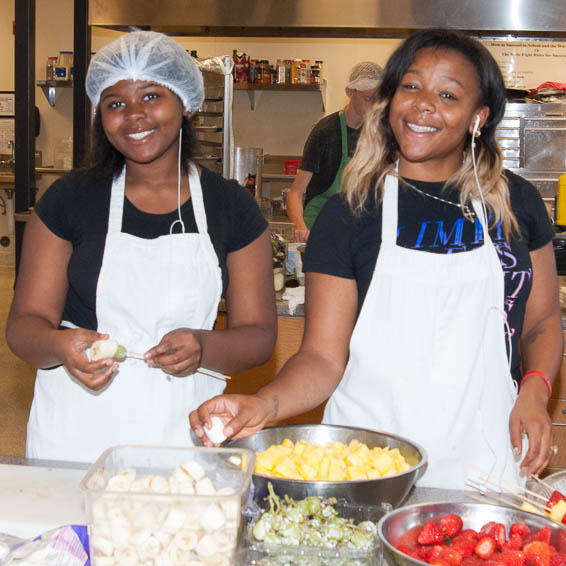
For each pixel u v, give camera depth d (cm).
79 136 447
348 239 157
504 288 157
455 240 156
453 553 106
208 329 174
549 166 546
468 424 153
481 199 158
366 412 157
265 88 676
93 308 169
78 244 170
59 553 106
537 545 106
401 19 394
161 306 168
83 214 169
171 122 165
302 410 147
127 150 163
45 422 169
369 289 154
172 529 97
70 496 131
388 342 154
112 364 147
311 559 101
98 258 167
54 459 167
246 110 721
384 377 154
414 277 153
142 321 168
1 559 107
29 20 461
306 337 158
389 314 154
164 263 167
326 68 700
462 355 153
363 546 103
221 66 385
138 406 166
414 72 152
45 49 777
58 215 170
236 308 177
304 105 714
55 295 170
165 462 113
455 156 160
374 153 160
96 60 165
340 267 157
